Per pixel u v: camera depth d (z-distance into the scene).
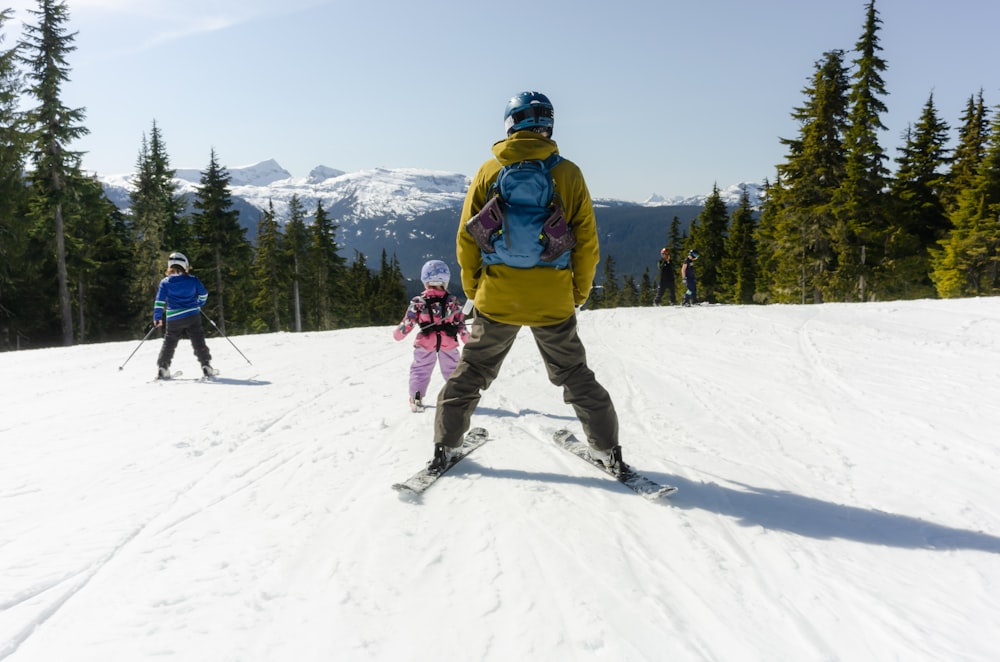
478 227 2.76
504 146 2.79
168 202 43.94
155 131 44.03
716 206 52.09
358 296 73.50
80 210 32.50
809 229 32.75
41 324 32.47
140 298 37.78
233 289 42.78
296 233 50.00
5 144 27.44
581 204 2.87
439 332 4.78
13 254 28.20
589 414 3.04
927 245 35.25
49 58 29.94
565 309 2.94
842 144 32.69
